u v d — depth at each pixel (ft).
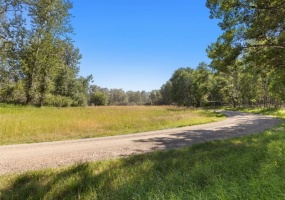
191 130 48.60
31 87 130.00
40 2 122.52
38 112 78.69
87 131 43.78
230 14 36.78
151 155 24.00
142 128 50.39
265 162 16.52
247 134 41.81
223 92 212.64
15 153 26.22
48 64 132.05
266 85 142.61
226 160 18.93
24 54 125.90
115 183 15.07
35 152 26.89
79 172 17.98
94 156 25.17
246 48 40.45
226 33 39.70
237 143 29.55
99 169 19.10
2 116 54.54
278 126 50.90
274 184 10.82
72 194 13.66
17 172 18.85
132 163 21.27
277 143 24.16
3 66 122.21
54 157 24.53
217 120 75.82
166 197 11.48
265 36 37.76
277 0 31.09
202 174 15.35
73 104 186.70
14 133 37.70
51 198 13.44
